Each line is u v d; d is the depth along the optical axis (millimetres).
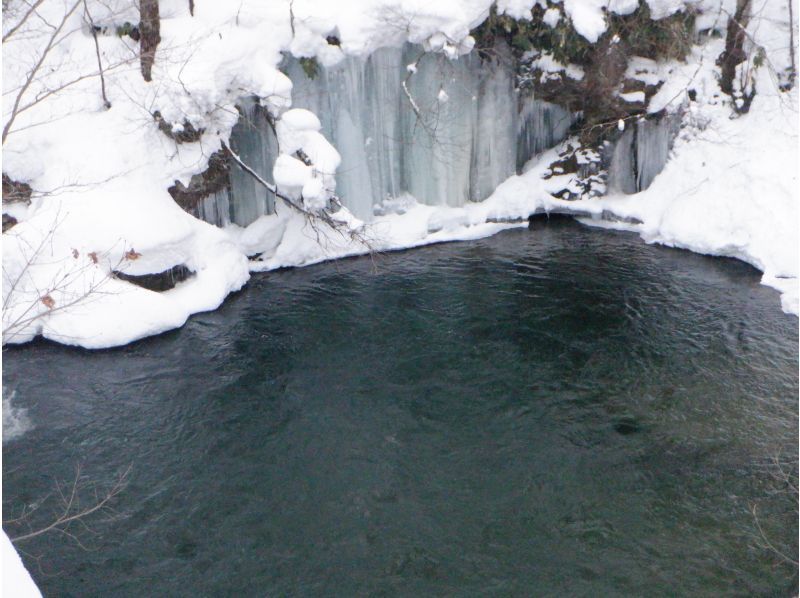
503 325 15250
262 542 10258
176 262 15945
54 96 16609
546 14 18016
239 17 17109
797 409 12586
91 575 9805
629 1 17812
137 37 17438
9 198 16219
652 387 13258
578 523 10445
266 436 12297
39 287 14711
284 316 15820
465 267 17828
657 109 18953
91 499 11031
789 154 17391
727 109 18578
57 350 14609
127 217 15484
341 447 12016
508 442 12016
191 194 16828
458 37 17328
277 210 18156
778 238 16750
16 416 12820
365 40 17328
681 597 9281
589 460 11586
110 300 14852
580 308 15828
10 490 11219
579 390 13219
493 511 10680
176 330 15305
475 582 9570
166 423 12641
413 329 15203
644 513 10586
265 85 16797
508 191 19844
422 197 19453
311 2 17453
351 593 9453
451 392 13258
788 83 18406
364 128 18281
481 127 19312
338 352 14508
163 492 11164
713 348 14328
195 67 16312
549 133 20125
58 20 17500
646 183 19703
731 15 18562
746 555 9867
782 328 14938
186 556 10070
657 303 15977
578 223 20109
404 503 10867
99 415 12844
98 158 15961
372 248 18234
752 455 11602
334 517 10648
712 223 17828
